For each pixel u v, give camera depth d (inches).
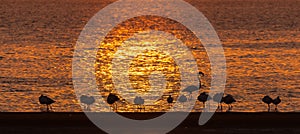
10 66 4109.3
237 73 3772.1
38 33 6766.7
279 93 3159.5
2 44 5502.0
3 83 3410.4
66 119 2020.2
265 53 4726.9
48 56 4635.8
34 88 3267.7
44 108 2758.4
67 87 3297.2
